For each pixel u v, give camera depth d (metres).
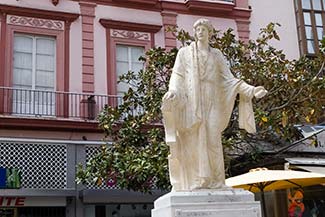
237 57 12.91
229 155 12.32
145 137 12.59
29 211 15.26
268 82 12.32
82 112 16.61
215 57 5.79
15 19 16.58
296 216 12.61
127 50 17.94
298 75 12.22
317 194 13.66
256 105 12.09
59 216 15.52
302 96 12.18
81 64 17.16
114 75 17.45
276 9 20.05
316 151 13.69
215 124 5.52
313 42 19.97
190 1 18.70
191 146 5.46
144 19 18.30
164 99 5.35
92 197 15.42
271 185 10.02
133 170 11.33
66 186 15.86
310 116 12.09
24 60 16.58
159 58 12.95
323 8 20.47
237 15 19.50
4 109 15.76
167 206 5.13
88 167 12.50
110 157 12.18
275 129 12.22
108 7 17.92
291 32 19.92
